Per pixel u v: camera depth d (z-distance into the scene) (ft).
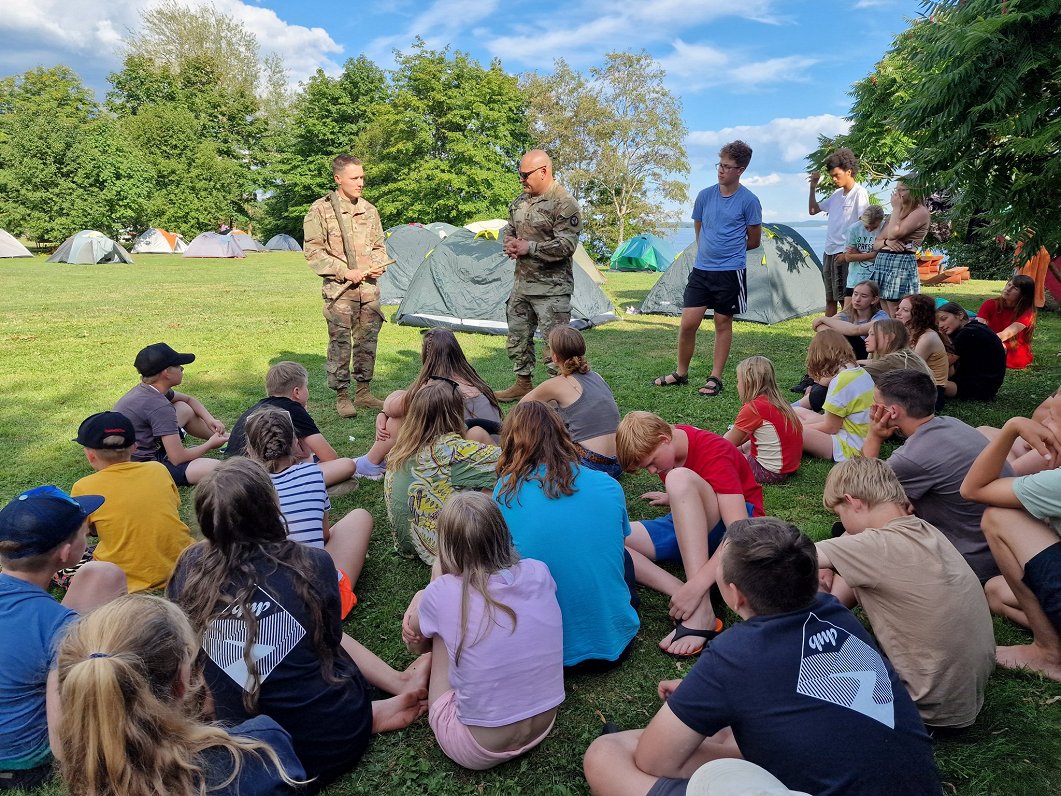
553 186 20.74
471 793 7.55
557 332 14.53
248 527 7.38
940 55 14.33
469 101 122.42
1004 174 14.65
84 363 27.78
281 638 7.07
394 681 8.98
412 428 11.66
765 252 35.91
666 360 26.96
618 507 9.42
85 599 9.11
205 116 147.13
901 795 5.49
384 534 13.55
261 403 14.28
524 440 9.37
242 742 5.32
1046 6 12.42
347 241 19.65
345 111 141.28
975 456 10.09
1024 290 23.58
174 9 155.22
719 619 10.71
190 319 38.47
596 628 9.18
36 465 17.20
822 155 31.19
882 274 23.82
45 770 7.53
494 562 7.74
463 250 34.63
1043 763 7.64
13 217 96.48
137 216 109.09
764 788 5.16
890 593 7.72
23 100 119.24
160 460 15.49
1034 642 9.19
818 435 16.01
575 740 8.30
